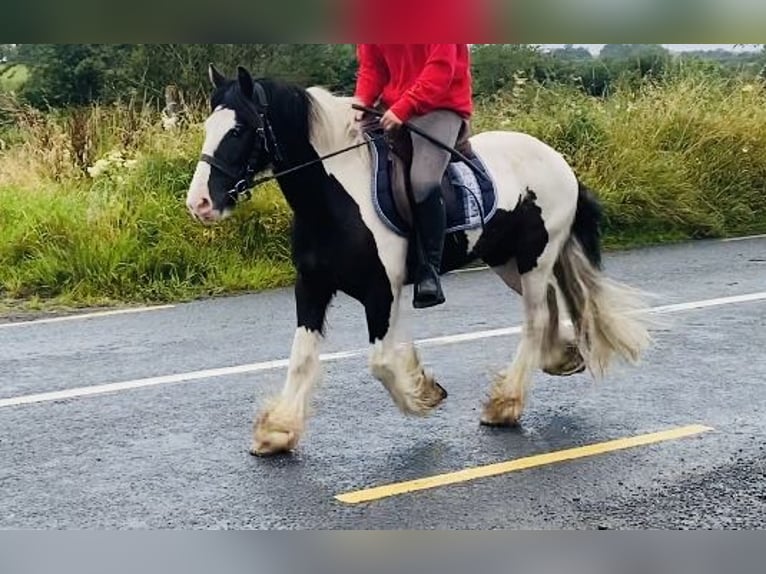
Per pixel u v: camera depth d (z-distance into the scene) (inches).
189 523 182.1
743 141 570.3
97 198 439.5
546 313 243.6
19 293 395.5
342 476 204.5
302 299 216.2
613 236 513.7
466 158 227.8
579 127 542.6
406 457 215.2
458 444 223.1
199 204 194.2
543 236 238.8
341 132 207.6
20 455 218.4
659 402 250.7
